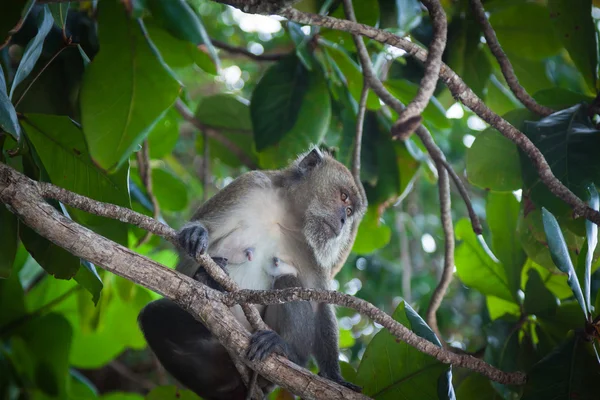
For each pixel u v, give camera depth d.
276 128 7.99
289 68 8.07
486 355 6.80
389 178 9.04
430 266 15.20
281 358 5.40
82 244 5.16
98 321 9.43
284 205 8.01
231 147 10.11
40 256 6.07
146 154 8.29
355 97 8.72
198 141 10.65
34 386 8.92
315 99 8.02
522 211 6.95
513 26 8.41
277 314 7.58
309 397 5.22
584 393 5.50
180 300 5.34
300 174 8.14
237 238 7.79
